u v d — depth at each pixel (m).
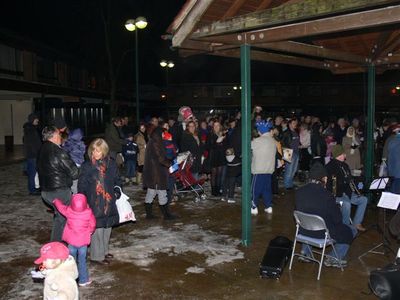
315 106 42.31
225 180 9.09
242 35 5.79
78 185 5.12
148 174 7.42
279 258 5.14
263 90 43.44
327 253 5.80
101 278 5.02
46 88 20.44
